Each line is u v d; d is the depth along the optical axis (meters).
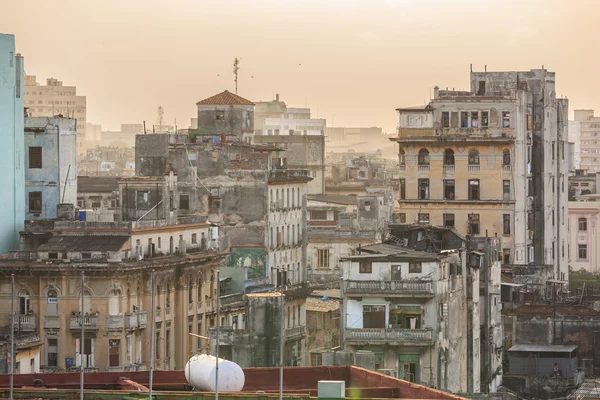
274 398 107.06
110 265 193.62
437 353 179.25
